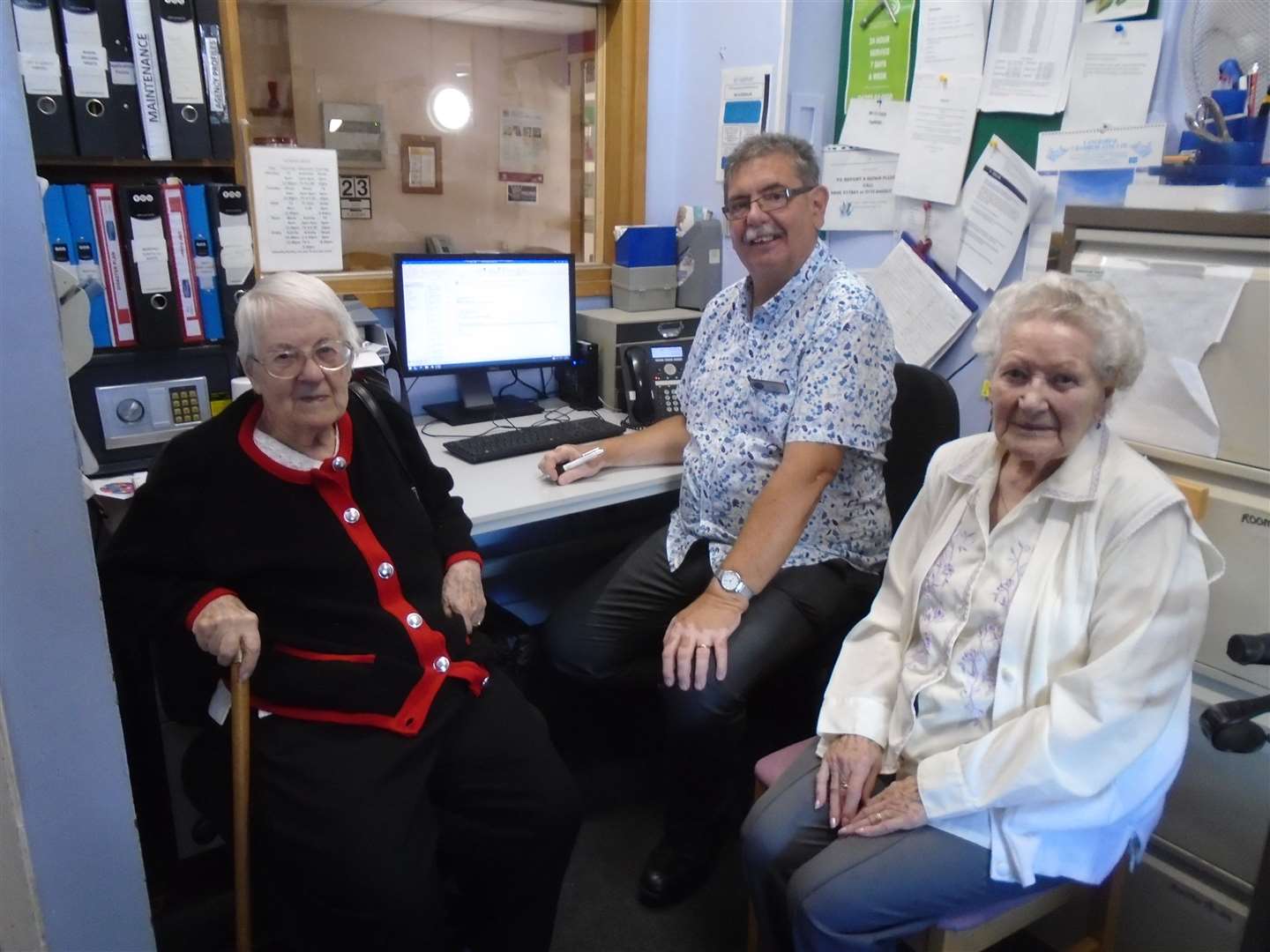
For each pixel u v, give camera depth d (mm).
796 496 1677
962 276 2152
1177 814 1449
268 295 1306
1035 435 1203
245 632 1281
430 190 3117
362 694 1364
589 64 2678
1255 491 1332
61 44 1649
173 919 1669
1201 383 1356
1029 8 1917
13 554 802
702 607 1680
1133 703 1118
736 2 2439
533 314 2332
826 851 1264
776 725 2262
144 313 1776
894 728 1354
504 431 2188
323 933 1291
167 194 1747
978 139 2066
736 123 2508
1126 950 1548
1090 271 1476
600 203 2748
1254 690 1351
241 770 1269
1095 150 1850
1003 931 1267
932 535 1385
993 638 1251
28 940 864
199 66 1749
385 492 1468
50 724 852
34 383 790
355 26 2785
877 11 2227
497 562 2621
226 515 1345
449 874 1511
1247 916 1230
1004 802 1154
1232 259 1322
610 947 1646
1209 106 1511
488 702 1514
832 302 1723
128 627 1356
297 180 2148
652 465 2033
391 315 2320
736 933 1681
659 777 2131
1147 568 1138
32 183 767
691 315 2512
